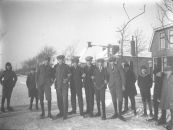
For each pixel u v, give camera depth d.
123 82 4.30
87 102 4.89
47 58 4.61
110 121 4.11
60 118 4.37
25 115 4.63
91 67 4.82
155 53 16.34
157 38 16.03
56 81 4.56
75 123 3.93
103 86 4.39
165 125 3.81
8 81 5.16
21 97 8.20
